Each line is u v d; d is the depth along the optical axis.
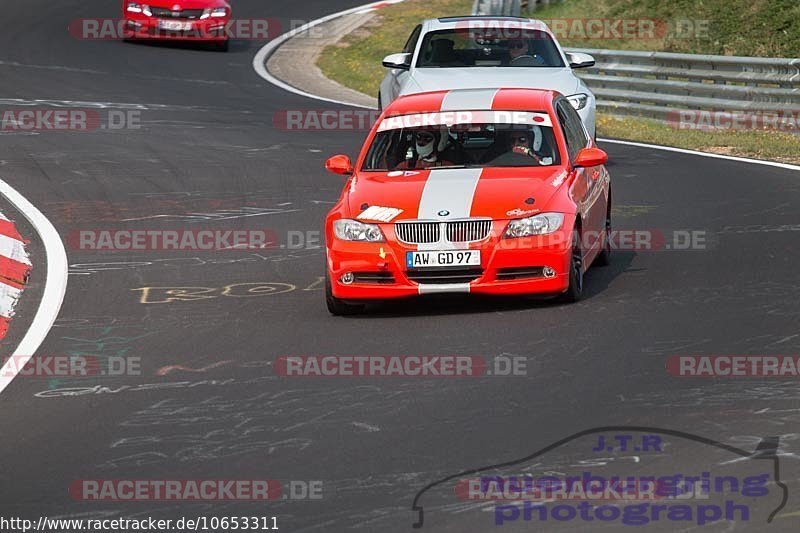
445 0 122.12
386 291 33.53
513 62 55.59
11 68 89.25
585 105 53.09
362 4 123.19
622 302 33.88
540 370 27.62
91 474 22.62
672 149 63.88
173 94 82.06
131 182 56.62
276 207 51.16
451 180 35.34
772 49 94.31
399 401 25.91
